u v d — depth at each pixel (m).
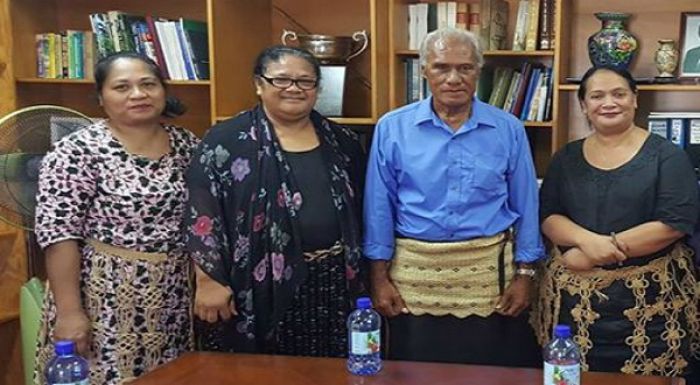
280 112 2.21
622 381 1.66
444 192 2.25
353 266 2.28
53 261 2.14
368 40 3.09
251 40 3.17
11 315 3.13
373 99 2.79
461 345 2.34
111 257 2.18
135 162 2.19
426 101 2.32
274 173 2.19
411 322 2.36
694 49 2.80
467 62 2.19
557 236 2.25
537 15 2.81
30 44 3.29
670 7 2.86
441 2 3.01
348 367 1.78
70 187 2.14
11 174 2.44
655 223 2.12
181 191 2.24
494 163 2.26
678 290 2.20
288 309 2.23
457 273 2.29
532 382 1.67
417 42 2.98
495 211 2.28
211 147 2.20
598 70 2.24
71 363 1.62
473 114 2.28
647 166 2.16
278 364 1.82
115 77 2.16
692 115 2.73
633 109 2.21
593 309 2.20
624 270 2.18
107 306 2.18
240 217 2.19
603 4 2.93
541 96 2.83
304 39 2.94
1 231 3.10
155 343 2.23
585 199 2.21
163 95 2.26
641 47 2.91
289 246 2.20
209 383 1.69
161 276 2.21
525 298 2.34
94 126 2.23
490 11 2.85
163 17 3.41
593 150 2.27
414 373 1.74
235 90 3.06
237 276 2.20
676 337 2.19
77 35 3.23
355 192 2.36
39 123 2.49
